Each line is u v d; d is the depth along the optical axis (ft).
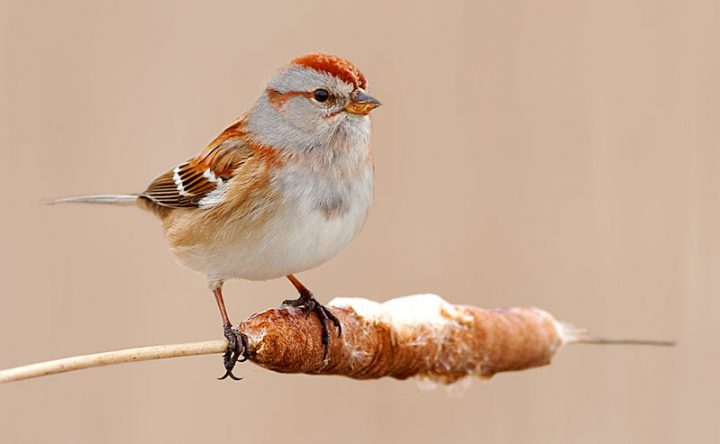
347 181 32.81
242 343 27.45
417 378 31.27
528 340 32.40
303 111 32.63
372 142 46.62
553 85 47.24
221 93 46.26
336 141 32.65
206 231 33.40
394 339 29.96
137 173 45.47
